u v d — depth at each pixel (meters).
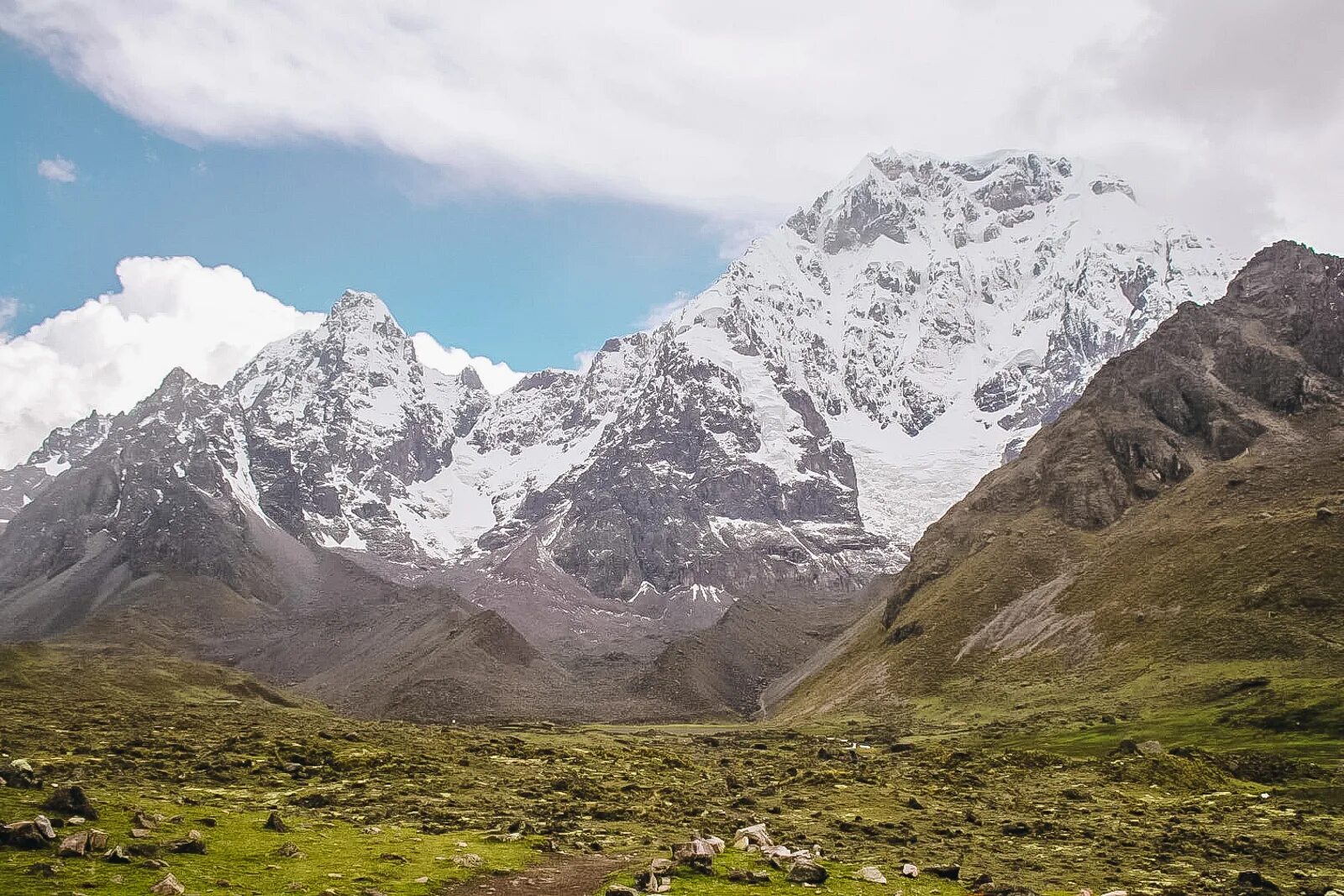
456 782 73.75
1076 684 199.00
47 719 107.44
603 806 66.62
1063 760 118.25
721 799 77.56
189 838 42.06
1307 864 60.81
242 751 79.94
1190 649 188.88
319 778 71.81
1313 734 131.25
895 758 131.75
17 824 39.50
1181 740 139.50
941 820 73.44
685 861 44.75
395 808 60.09
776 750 155.50
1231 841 68.06
